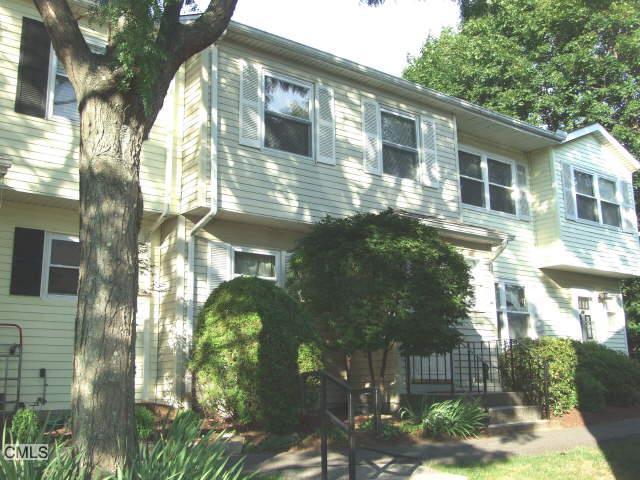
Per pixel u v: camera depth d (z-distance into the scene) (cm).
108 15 595
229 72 1120
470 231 1347
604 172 1838
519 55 2242
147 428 796
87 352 498
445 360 1263
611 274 1848
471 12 1063
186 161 1096
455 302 1045
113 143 542
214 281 1093
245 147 1111
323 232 1099
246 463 741
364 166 1284
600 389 1249
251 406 878
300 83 1226
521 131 1602
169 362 1034
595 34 2112
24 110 972
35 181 958
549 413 1131
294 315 955
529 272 1677
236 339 906
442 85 2397
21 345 930
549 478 686
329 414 608
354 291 1004
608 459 780
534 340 1265
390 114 1368
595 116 2102
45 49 1012
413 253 1038
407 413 1061
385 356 1095
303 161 1188
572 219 1698
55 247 1016
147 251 1096
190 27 634
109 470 471
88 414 484
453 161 1462
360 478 673
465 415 968
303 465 734
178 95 1131
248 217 1109
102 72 557
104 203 527
